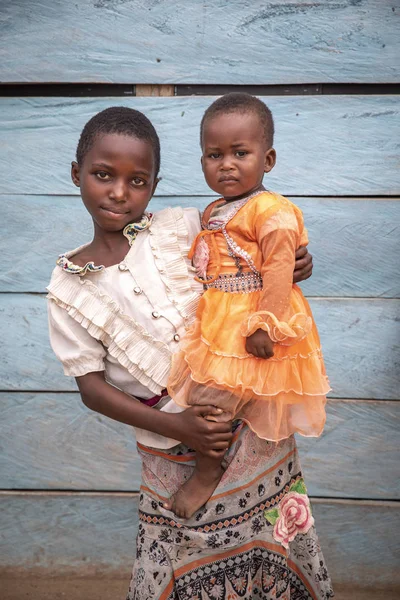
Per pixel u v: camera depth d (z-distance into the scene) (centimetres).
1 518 262
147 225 171
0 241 249
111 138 158
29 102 244
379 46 237
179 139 244
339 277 246
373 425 252
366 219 244
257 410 163
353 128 240
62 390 256
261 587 173
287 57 239
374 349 248
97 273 165
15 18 240
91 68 242
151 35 240
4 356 254
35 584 262
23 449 259
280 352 160
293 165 243
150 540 171
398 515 256
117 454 259
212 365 158
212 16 238
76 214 248
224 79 241
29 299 252
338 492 256
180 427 159
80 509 262
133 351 163
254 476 168
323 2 236
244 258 164
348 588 260
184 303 166
